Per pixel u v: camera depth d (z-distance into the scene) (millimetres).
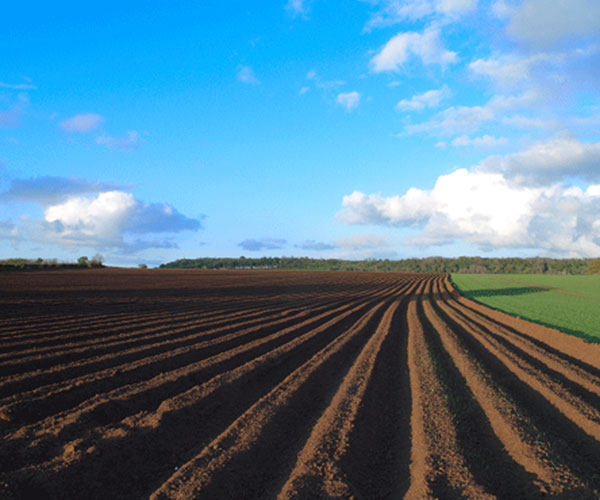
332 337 15828
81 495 4684
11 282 30562
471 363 11453
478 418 7574
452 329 19203
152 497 4488
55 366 9461
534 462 5676
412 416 7652
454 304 34594
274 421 6969
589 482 5320
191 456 5938
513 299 42000
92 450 5270
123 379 8867
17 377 8344
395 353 13711
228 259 160250
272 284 47031
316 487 4902
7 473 4590
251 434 6250
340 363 11828
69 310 18062
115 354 10672
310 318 20359
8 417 6434
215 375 9945
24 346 11219
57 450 5461
